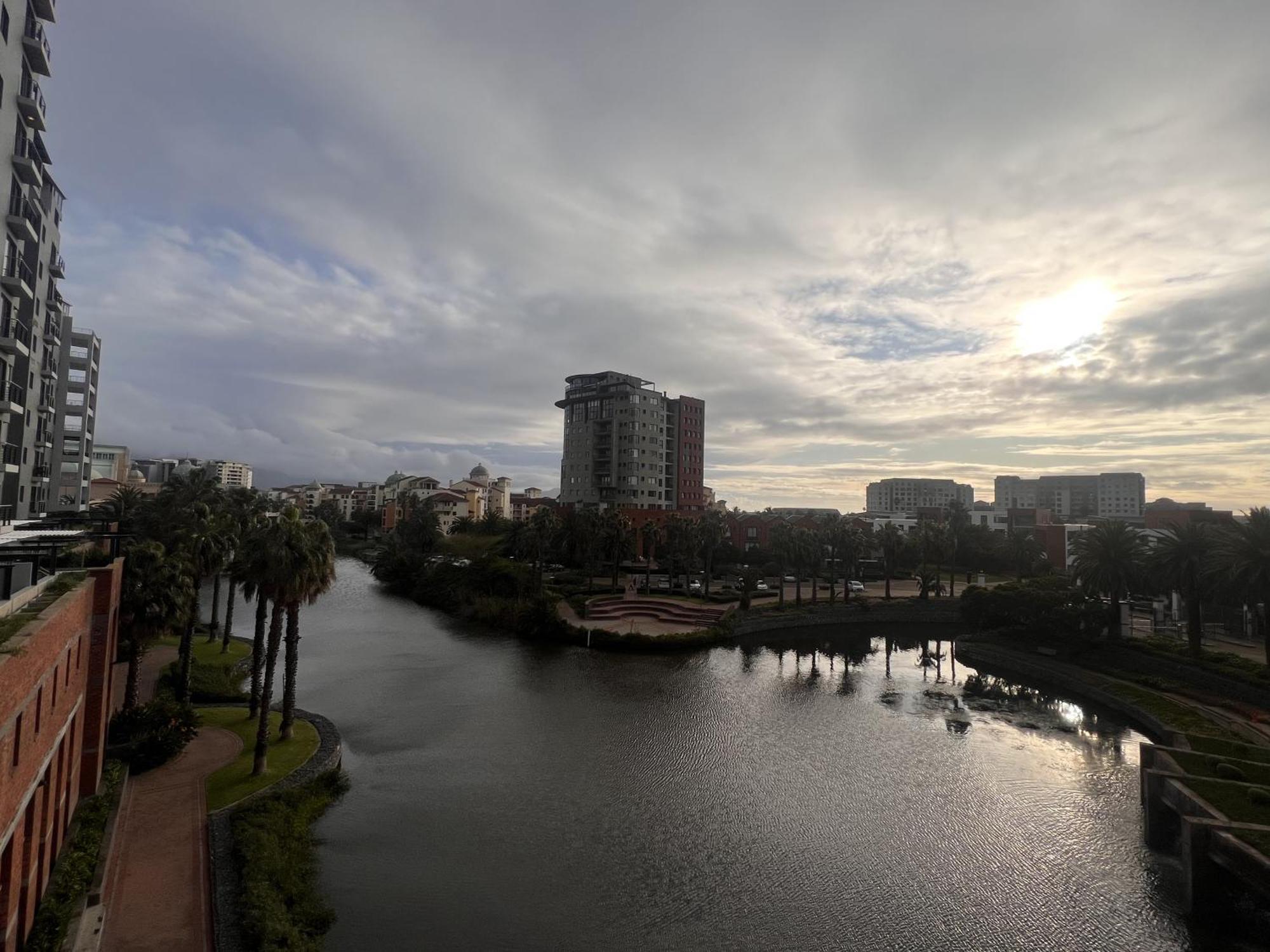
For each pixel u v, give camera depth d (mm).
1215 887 21828
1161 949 20609
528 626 65000
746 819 28031
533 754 34594
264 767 29312
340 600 87500
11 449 47406
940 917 21750
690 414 132625
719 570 105750
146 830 23891
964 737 39562
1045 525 129375
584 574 94500
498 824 27031
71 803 23375
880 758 35531
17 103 41750
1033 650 59250
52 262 56750
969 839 26875
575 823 27312
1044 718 44156
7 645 15148
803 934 20625
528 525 82312
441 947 19375
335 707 41781
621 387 119375
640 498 118375
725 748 36219
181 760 30391
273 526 29797
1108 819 28938
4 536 25609
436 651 58375
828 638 70375
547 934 20203
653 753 35125
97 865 21156
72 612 21516
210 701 39844
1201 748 32906
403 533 128000
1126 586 56844
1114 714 45438
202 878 20969
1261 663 48094
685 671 53281
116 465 152125
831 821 28125
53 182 54625
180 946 17625
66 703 21203
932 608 82500
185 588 34188
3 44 39375
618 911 21500
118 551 33406
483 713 41250
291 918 19359
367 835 25906
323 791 28609
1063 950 20344
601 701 44344
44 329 54219
